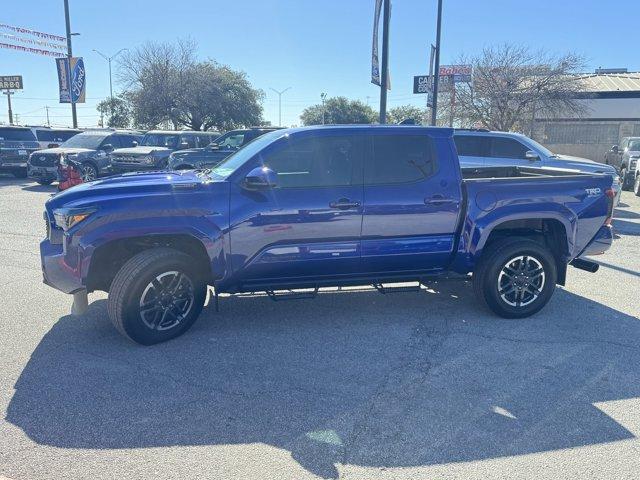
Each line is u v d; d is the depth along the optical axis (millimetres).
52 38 30344
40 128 24156
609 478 2975
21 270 7121
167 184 4652
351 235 4977
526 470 3037
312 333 5047
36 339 4832
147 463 3066
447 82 27297
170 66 43750
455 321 5402
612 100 30172
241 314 5527
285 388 3973
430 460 3125
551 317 5570
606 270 7715
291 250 4879
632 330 5234
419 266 5328
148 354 4531
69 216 4434
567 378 4176
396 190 5039
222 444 3266
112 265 4883
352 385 4031
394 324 5301
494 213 5258
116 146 18609
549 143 31391
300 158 4926
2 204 13109
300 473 2996
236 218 4691
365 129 5070
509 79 26781
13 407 3652
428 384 4055
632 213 13742
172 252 4637
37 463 3051
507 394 3914
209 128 47469
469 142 11953
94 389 3920
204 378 4117
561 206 5406
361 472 3008
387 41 12531
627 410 3709
